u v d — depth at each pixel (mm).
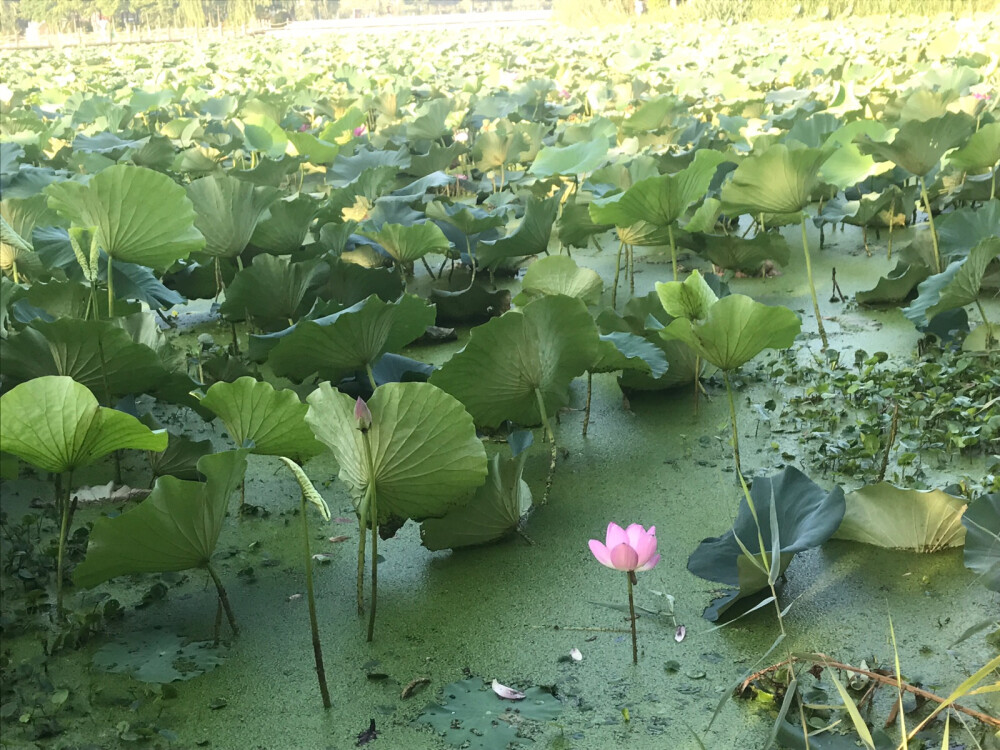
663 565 2727
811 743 1987
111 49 28047
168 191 3250
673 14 26234
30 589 2689
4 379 3051
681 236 4984
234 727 2164
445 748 2072
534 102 10078
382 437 2391
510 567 2750
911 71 9969
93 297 3270
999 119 6324
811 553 2727
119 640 2455
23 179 5125
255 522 3049
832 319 4531
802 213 4176
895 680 2012
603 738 2080
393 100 10539
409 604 2598
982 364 3844
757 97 10188
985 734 1997
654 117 8125
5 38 37719
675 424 3602
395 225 4504
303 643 2451
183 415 3844
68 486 2484
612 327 3693
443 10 54031
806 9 23219
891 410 3518
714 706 2160
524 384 3062
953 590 2523
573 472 3301
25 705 2227
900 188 5641
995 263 4551
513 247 4789
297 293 4129
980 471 3105
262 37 32438
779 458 3299
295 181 7770
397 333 3475
